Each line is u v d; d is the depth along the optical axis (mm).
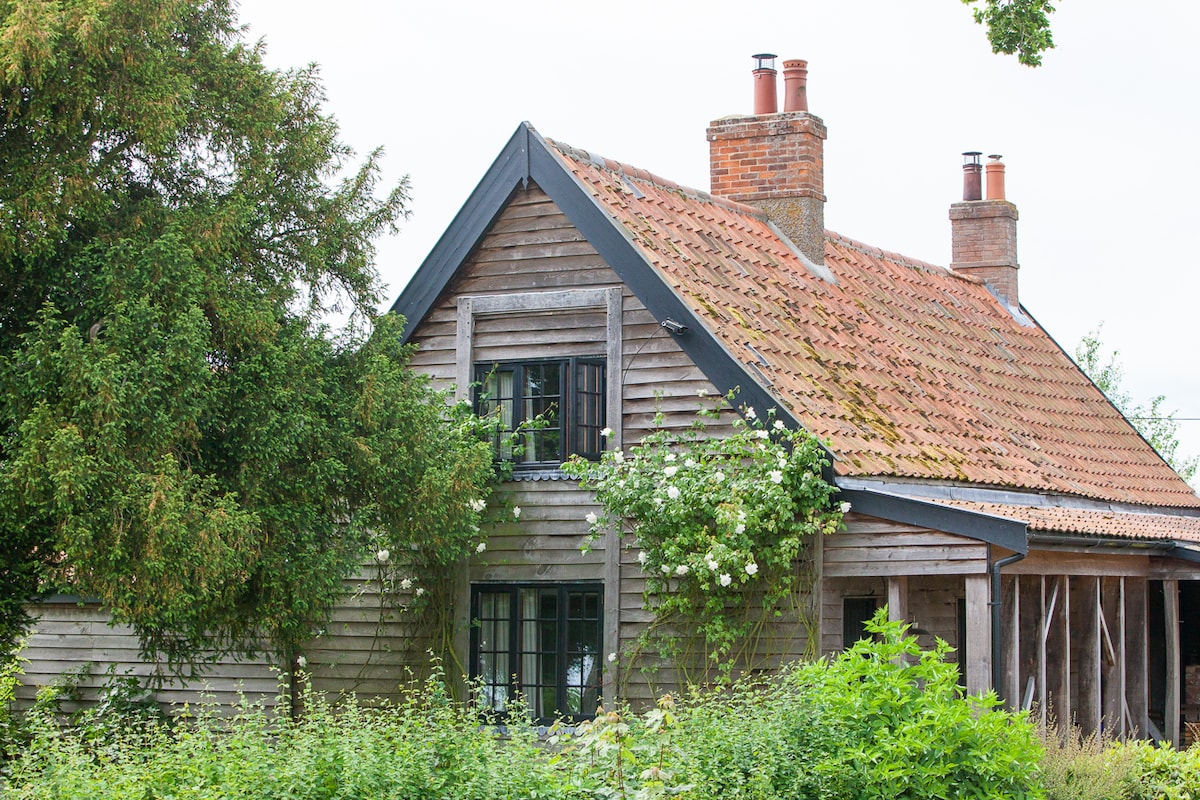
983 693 13609
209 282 13586
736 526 14516
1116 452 22891
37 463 12070
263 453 13805
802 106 20562
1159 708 20484
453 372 17125
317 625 15078
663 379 16016
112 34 12992
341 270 15539
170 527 12203
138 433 12719
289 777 8602
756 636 15141
